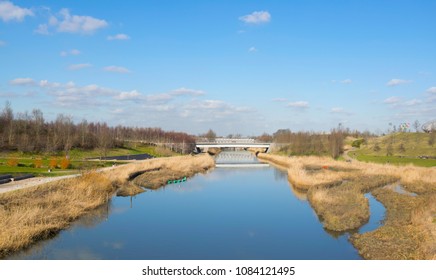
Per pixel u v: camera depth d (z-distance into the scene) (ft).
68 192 137.49
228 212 140.97
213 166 360.28
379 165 287.89
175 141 536.42
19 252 86.94
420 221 106.01
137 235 107.14
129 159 351.87
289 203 160.15
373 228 112.68
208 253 91.71
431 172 239.30
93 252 90.38
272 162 424.05
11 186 141.38
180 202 160.66
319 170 279.49
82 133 383.65
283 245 98.27
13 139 313.94
